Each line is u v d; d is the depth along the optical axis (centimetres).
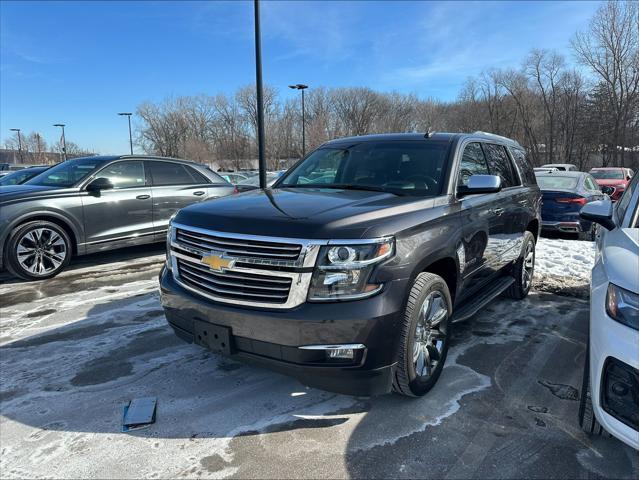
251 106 7788
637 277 231
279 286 267
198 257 299
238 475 247
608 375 232
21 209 604
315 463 256
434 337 332
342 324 259
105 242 686
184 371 365
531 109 5831
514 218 489
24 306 520
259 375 359
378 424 293
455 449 269
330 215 282
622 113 4503
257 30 1180
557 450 269
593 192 1074
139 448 269
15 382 346
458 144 408
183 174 793
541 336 440
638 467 256
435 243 313
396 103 8431
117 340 425
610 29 4400
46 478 244
